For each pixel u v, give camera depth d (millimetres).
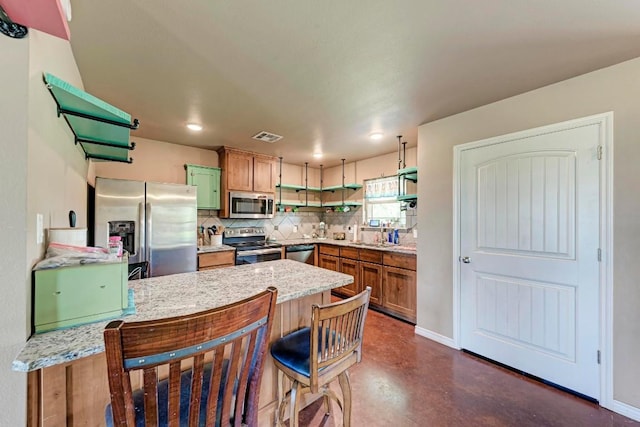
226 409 785
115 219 2594
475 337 2350
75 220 1482
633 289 1617
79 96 1032
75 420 948
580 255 1817
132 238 2709
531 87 1955
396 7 1189
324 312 1114
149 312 1093
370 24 1301
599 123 1729
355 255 3838
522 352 2074
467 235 2398
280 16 1248
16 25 767
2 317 764
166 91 2014
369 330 2879
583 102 1786
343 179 4758
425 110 2377
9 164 773
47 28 788
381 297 3430
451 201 2500
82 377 963
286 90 2002
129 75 1779
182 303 1210
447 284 2529
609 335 1696
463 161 2418
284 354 1303
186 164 3607
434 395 1813
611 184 1690
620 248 1661
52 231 991
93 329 886
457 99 2156
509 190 2137
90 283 926
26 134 794
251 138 3264
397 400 1761
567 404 1730
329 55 1563
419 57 1579
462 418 1605
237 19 1268
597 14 1225
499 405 1719
